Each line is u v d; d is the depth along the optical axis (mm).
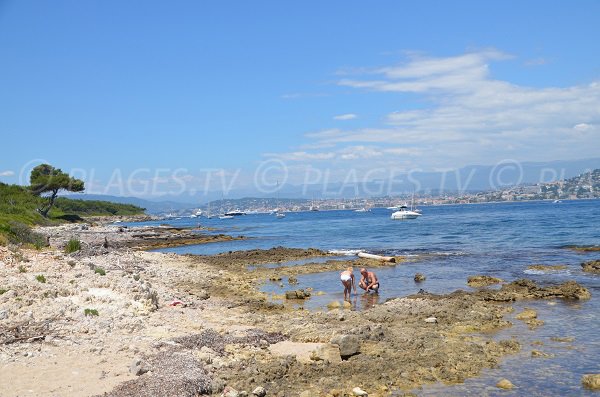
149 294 20641
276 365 13766
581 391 12289
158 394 10930
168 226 120375
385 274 33125
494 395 12188
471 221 97500
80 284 20578
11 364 12289
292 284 30703
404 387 12781
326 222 135375
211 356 14156
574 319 19141
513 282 26406
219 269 38219
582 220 83688
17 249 28281
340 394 12195
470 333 17594
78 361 12859
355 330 16953
